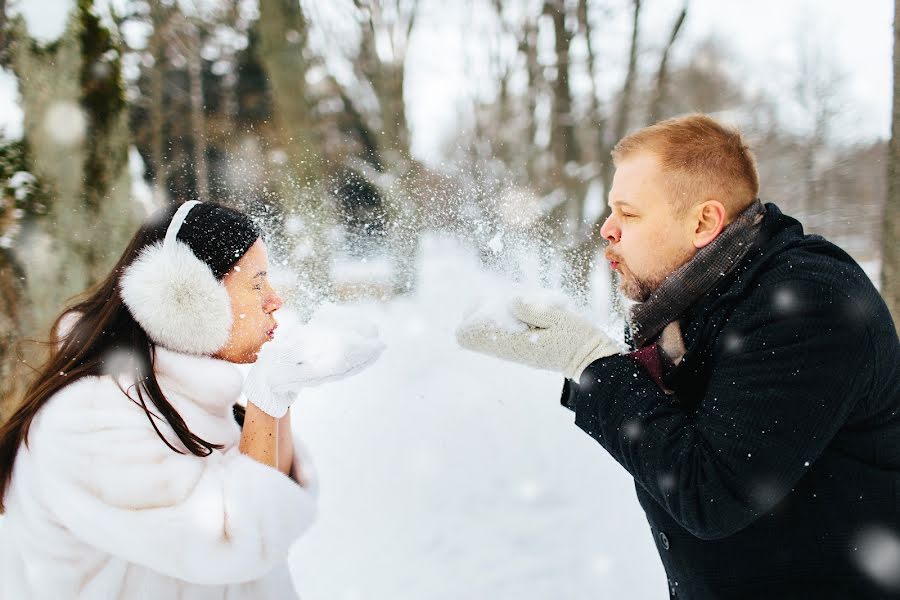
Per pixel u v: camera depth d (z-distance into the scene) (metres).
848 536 1.29
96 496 1.27
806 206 13.47
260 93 12.20
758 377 1.24
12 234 3.38
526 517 3.42
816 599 1.31
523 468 3.86
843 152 13.33
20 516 1.36
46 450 1.29
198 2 11.75
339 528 3.38
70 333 1.44
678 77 15.01
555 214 8.83
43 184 3.46
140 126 11.48
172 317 1.38
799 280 1.27
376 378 4.88
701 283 1.41
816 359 1.22
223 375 1.44
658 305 1.46
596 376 1.40
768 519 1.32
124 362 1.40
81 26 3.55
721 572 1.38
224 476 1.35
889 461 1.31
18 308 3.31
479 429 4.26
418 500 3.57
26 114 3.47
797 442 1.21
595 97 13.07
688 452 1.25
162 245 1.43
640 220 1.48
